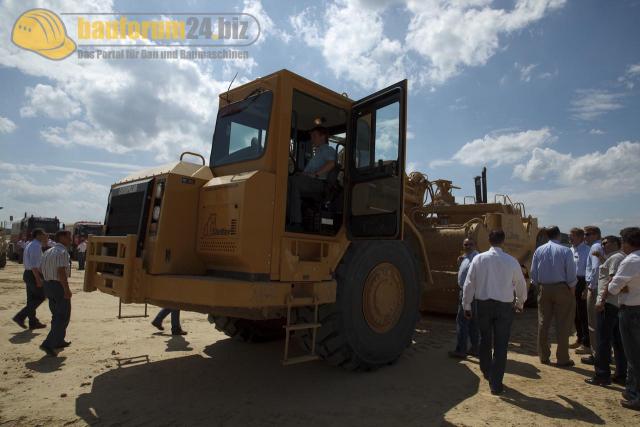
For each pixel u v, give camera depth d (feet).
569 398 14.96
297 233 15.72
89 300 36.78
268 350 21.03
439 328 27.27
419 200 30.32
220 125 18.72
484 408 13.97
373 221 16.89
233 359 19.42
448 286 28.12
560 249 19.21
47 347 19.24
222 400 14.49
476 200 39.75
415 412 13.56
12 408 13.48
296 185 16.75
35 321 25.02
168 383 16.11
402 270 19.15
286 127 15.79
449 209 33.50
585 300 21.97
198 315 30.66
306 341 16.53
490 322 16.21
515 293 16.03
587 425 12.75
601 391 15.71
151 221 15.39
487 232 29.09
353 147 18.24
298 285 15.52
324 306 16.44
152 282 14.76
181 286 14.02
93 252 16.93
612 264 15.99
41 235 25.13
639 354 14.23
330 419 12.98
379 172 16.87
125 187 17.13
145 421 12.69
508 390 15.72
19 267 76.02
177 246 15.43
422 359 19.88
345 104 18.51
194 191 16.08
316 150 18.07
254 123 16.70
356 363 17.06
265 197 14.80
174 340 22.70
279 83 15.93
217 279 14.10
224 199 14.96
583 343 21.83
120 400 14.32
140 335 23.72
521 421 12.96
